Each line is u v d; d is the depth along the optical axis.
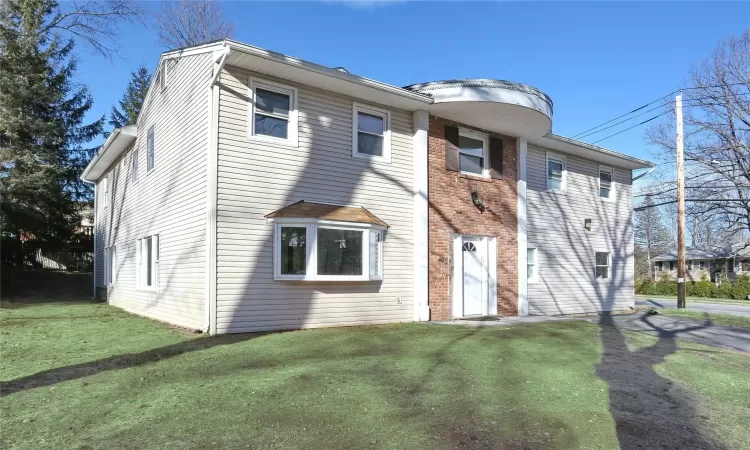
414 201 11.79
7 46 19.72
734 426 4.80
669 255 49.50
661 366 7.22
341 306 10.34
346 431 4.24
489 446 4.02
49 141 21.05
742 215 33.19
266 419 4.50
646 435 4.40
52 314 12.90
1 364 6.52
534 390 5.61
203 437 4.07
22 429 4.22
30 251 24.08
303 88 10.22
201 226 9.27
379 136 11.48
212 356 7.03
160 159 11.94
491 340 8.62
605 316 14.20
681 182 17.20
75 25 22.12
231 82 9.34
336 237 10.10
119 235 16.17
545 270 15.37
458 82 11.50
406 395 5.27
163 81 11.85
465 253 12.89
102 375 5.95
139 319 11.59
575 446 4.08
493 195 13.53
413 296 11.60
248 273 9.23
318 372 6.13
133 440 4.00
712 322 12.70
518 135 14.23
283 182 9.79
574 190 16.70
